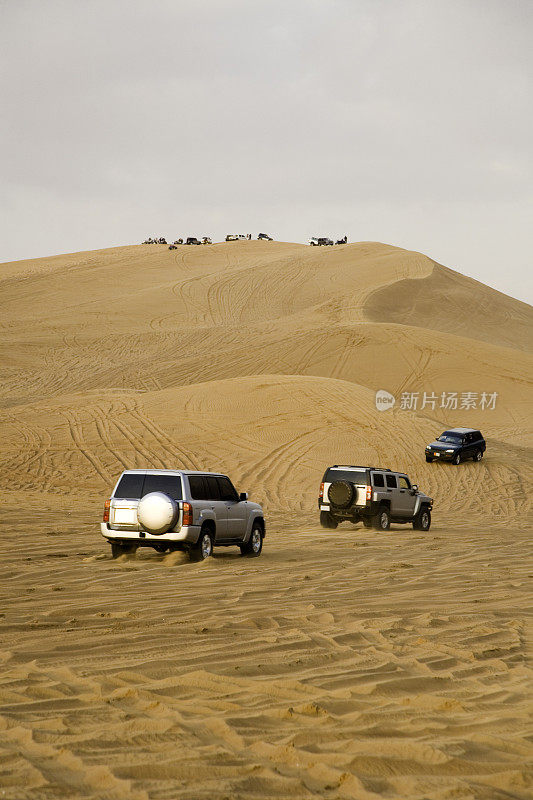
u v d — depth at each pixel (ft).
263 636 43.19
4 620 47.11
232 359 419.95
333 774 23.20
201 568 73.51
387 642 42.24
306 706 29.81
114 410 266.98
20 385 405.80
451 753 24.93
